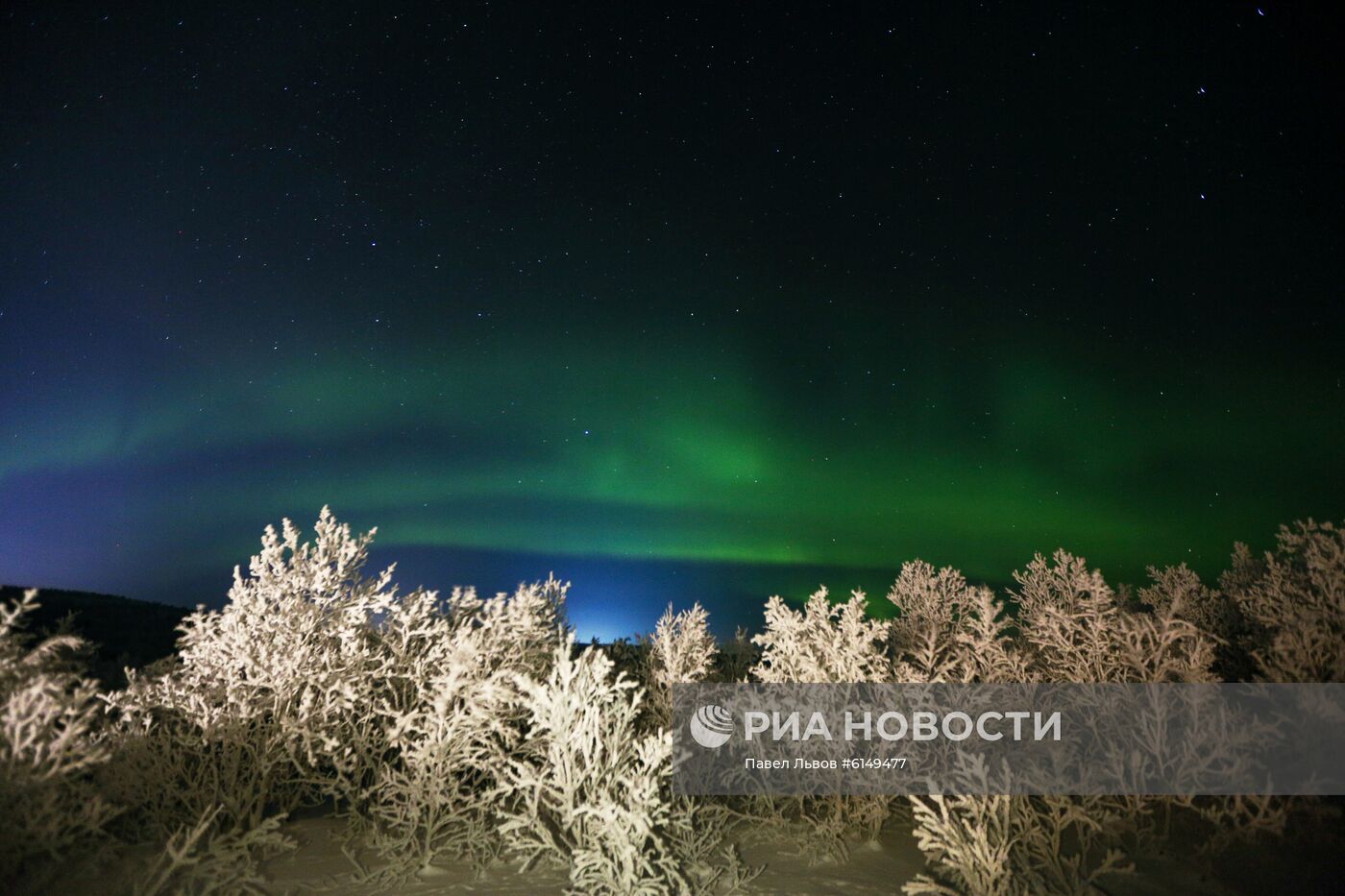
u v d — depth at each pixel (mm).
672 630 7078
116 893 3719
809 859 4805
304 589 5309
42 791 3678
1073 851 4711
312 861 4430
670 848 4617
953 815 4457
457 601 5938
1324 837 4641
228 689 4871
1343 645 5285
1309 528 6066
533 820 4375
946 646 6695
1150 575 9641
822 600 5992
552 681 4570
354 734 5129
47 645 4230
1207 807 5180
